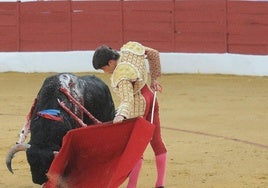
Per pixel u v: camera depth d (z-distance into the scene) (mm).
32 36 28359
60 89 9578
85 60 27812
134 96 9562
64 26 28156
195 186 10930
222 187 10852
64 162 8477
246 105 19625
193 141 14531
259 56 25797
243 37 26281
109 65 9273
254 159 12820
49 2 28188
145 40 27641
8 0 29438
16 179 11453
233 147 13875
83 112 9992
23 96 22016
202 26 26828
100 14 27922
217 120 17188
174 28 27219
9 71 28203
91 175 8812
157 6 27359
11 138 14922
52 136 8961
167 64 27141
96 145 8727
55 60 28031
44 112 9078
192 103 20125
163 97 21406
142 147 8648
